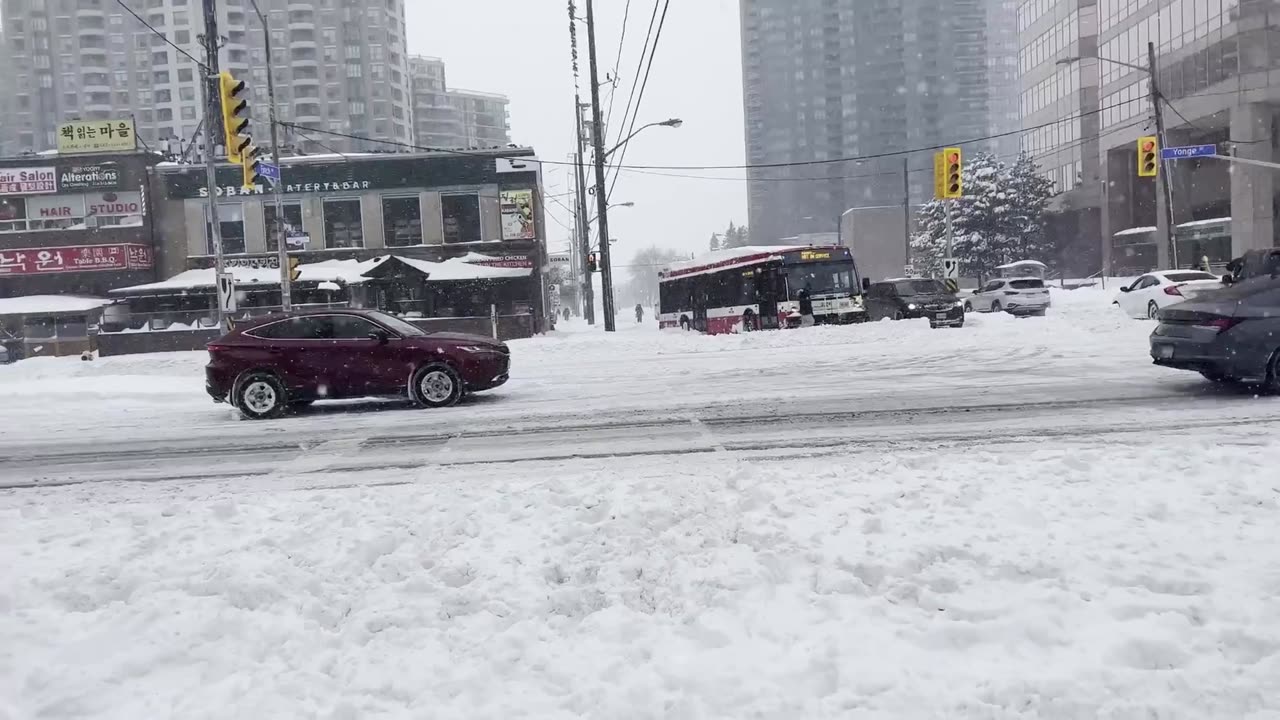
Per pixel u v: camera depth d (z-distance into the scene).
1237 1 49.72
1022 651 3.71
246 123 18.69
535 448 9.47
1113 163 64.94
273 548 5.50
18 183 43.06
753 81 178.00
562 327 59.78
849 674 3.57
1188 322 10.66
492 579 4.84
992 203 67.19
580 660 3.86
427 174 43.12
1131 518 5.27
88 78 119.69
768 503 6.00
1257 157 49.72
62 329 42.19
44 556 5.59
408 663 3.89
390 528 5.84
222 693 3.69
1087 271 72.06
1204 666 3.49
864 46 173.25
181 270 43.50
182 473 9.00
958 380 13.35
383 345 13.14
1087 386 11.91
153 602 4.63
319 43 121.75
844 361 17.27
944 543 4.89
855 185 173.75
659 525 5.64
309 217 43.16
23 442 11.49
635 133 31.97
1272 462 6.42
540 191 48.41
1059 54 74.38
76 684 3.74
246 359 12.98
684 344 23.64
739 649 3.88
